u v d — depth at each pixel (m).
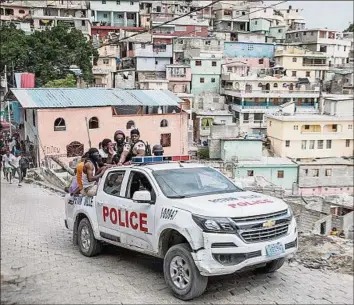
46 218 10.91
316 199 28.34
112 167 7.34
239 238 5.30
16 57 41.03
